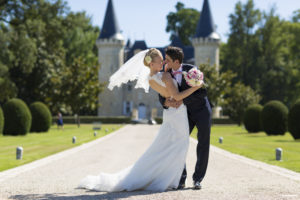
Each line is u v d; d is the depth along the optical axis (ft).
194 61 210.79
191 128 16.69
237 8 193.16
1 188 17.30
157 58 15.75
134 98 217.97
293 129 61.26
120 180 15.99
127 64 17.52
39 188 17.34
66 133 84.84
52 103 129.18
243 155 35.76
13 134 74.95
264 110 76.13
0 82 115.75
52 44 128.98
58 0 112.88
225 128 124.26
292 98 190.08
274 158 32.58
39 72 135.54
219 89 133.49
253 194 14.65
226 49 204.85
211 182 18.86
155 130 99.19
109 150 41.86
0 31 103.30
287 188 16.33
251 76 190.60
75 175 22.45
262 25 192.13
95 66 130.21
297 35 187.21
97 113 214.28
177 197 13.96
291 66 187.01
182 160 15.69
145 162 15.85
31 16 113.09
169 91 15.42
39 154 36.40
